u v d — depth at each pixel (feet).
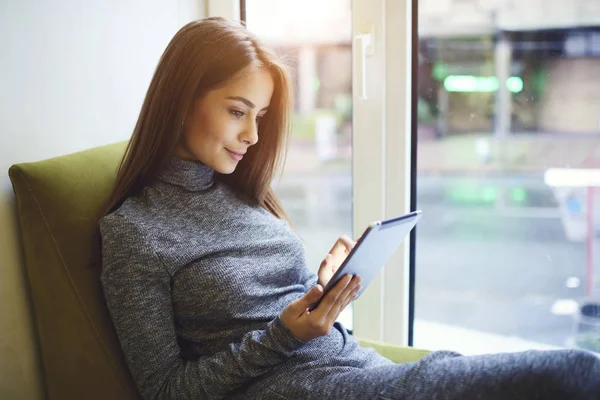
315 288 3.81
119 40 5.21
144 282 3.92
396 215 5.90
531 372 3.42
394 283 6.02
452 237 6.30
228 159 4.32
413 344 6.32
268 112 4.61
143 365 3.93
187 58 4.16
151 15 5.57
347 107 6.18
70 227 4.12
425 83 5.98
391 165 5.84
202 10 6.21
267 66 4.29
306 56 6.19
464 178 6.17
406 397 3.57
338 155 6.39
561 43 5.83
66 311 4.17
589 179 6.05
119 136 5.24
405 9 5.60
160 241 4.00
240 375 3.87
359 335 6.17
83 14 4.83
